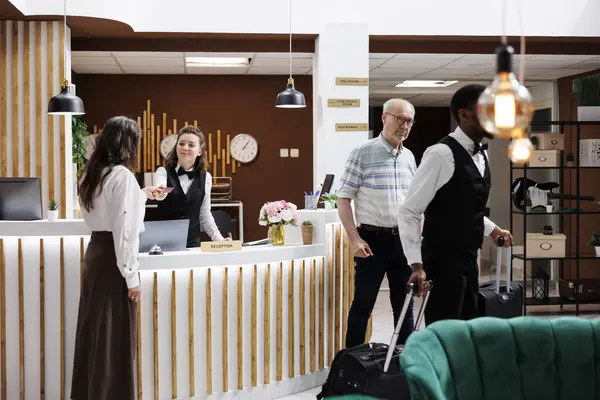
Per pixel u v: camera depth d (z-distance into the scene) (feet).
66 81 19.67
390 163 15.70
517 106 6.09
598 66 31.96
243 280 15.61
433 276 11.89
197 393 15.20
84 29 24.61
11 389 15.12
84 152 29.37
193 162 17.53
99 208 12.74
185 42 26.76
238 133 35.68
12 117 23.02
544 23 26.68
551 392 7.63
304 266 16.72
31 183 15.34
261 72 34.65
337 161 24.62
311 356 17.01
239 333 15.55
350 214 15.65
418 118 49.47
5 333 15.07
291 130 35.96
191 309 14.99
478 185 11.66
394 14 26.00
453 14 26.27
